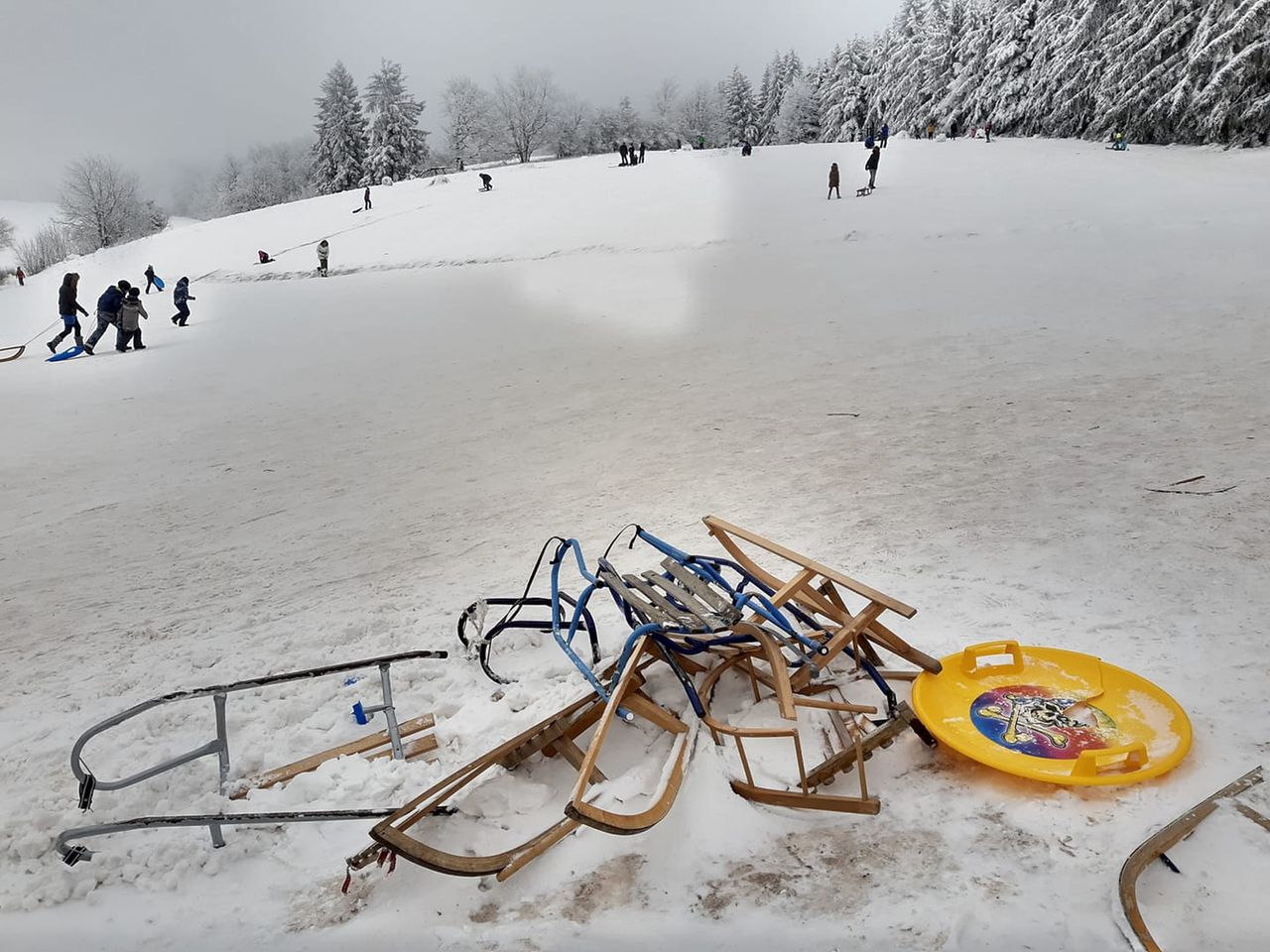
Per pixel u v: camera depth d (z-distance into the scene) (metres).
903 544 5.30
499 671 4.10
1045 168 32.28
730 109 114.69
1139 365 9.30
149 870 2.86
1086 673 3.50
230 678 4.32
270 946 2.52
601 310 18.23
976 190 28.08
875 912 2.42
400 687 4.05
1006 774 2.97
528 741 3.18
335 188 86.00
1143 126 42.09
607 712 3.00
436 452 9.44
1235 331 10.30
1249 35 36.59
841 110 80.44
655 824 2.79
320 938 2.53
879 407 8.98
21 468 10.43
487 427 10.29
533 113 102.94
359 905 2.65
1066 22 47.66
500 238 31.70
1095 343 10.59
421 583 5.63
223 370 16.27
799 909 2.46
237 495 8.59
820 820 2.82
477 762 3.03
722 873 2.64
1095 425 7.39
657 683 3.61
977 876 2.52
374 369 15.02
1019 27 51.56
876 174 34.34
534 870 2.73
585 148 110.56
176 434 11.60
